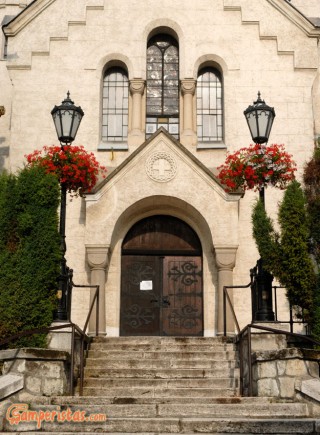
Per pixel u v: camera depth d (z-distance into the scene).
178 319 17.31
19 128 17.95
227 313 16.27
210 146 17.95
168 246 17.77
